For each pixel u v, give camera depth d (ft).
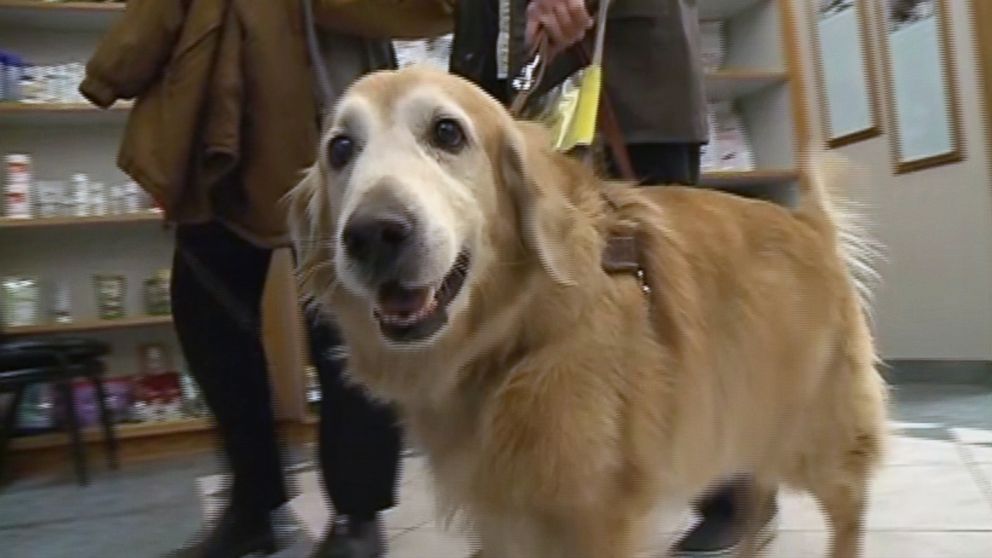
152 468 13.12
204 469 12.72
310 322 6.81
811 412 6.18
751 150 16.84
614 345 4.63
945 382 16.25
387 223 4.02
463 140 4.47
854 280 6.47
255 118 6.69
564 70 6.35
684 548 7.18
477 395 4.76
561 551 4.71
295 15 6.75
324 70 6.72
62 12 14.06
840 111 18.45
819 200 6.34
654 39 6.82
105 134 15.34
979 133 15.46
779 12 15.92
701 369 5.10
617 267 4.81
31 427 14.06
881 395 6.53
